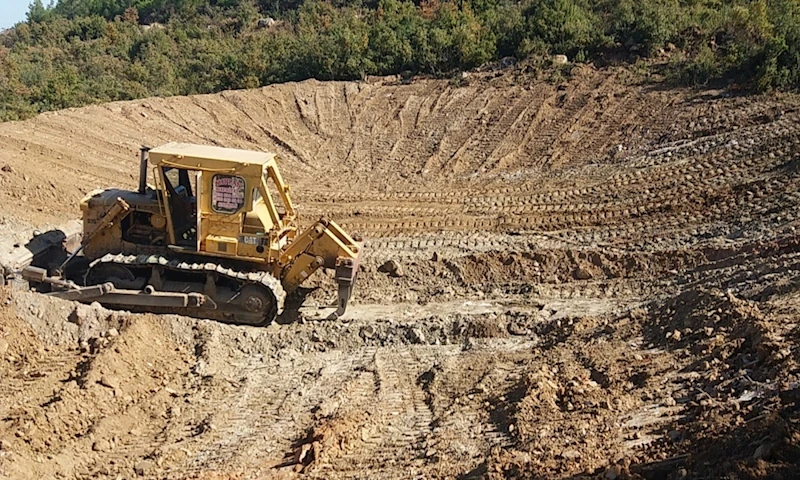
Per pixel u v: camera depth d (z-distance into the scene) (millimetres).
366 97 26172
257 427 8875
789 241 12312
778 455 5590
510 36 27969
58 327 10523
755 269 11500
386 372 10203
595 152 20141
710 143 18469
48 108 26750
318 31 36031
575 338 10539
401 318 11578
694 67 22734
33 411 8570
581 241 14633
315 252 11391
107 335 10508
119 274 11539
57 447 8297
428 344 11023
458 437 8164
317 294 12625
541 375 9195
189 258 11414
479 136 22359
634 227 15094
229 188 10992
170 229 11273
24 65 34938
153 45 40156
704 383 8047
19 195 15555
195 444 8484
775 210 14227
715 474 5742
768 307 9461
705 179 16750
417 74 28016
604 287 12500
